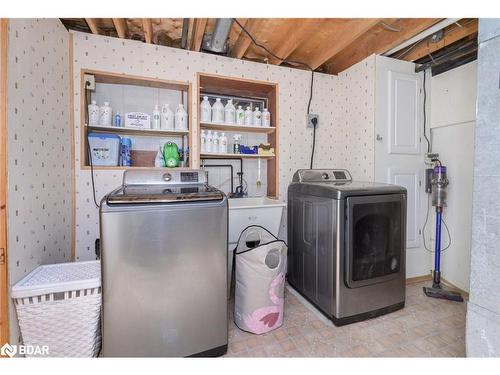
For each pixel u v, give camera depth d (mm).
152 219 1285
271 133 2660
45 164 1565
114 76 2045
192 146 2234
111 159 2037
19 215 1300
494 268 1181
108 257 1236
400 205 1918
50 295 1283
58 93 1739
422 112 2529
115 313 1259
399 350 1527
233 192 2609
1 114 1164
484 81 1214
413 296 2219
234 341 1604
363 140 2471
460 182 2359
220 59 2334
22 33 1323
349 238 1733
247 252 1707
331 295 1796
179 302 1347
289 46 2242
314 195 1981
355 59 2641
